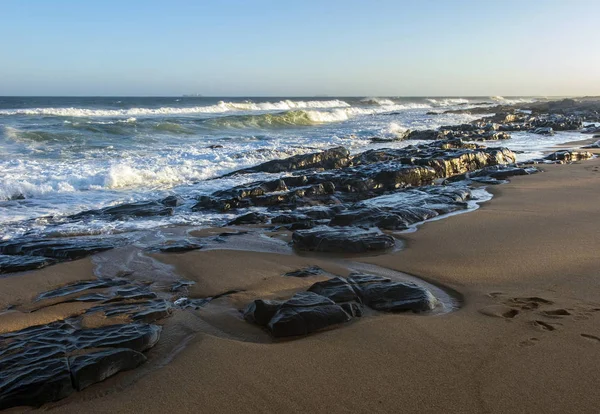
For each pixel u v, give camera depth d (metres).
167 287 5.11
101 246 6.55
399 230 7.18
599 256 5.57
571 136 24.17
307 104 65.56
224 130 26.83
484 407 2.80
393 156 15.07
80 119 27.98
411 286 4.56
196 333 3.93
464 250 6.08
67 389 3.06
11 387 3.01
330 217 8.26
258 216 8.27
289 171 13.87
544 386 2.99
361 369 3.26
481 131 25.34
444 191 9.92
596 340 3.55
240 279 5.28
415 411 2.79
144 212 8.79
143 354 3.51
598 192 9.77
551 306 4.21
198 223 8.18
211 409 2.88
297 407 2.87
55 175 11.65
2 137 17.45
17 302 4.81
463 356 3.39
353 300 4.36
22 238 7.11
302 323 3.82
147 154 15.96
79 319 4.24
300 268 5.65
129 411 2.89
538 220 7.52
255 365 3.36
